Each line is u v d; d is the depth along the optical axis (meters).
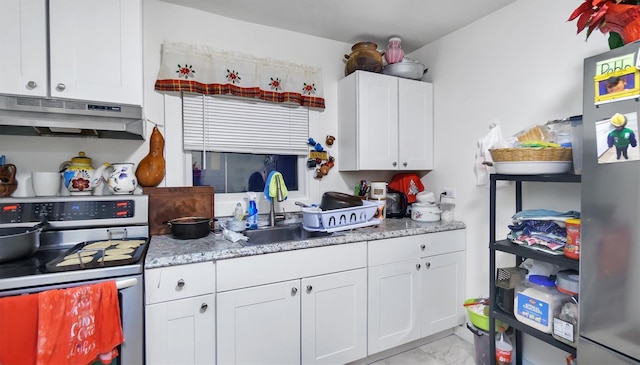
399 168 2.44
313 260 1.74
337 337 1.83
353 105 2.34
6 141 1.68
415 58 2.74
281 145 2.35
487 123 2.16
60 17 1.45
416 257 2.10
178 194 1.92
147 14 1.95
